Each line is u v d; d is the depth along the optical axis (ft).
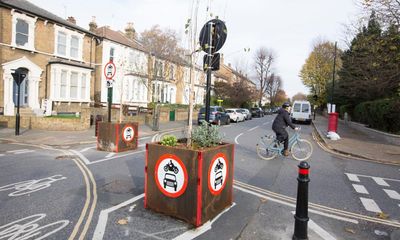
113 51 88.89
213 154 14.85
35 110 62.85
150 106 84.64
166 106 95.61
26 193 18.40
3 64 58.95
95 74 85.56
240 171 26.53
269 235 13.57
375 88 59.93
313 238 13.48
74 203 16.81
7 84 60.03
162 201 15.30
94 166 26.16
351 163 32.27
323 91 159.43
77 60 77.20
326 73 157.89
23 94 64.34
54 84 69.67
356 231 14.43
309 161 32.63
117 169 25.22
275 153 33.22
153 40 98.53
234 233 13.62
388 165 31.76
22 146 36.22
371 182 24.14
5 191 18.72
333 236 13.76
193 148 14.90
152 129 58.70
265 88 235.20
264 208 17.12
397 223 15.57
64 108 70.28
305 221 12.94
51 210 15.70
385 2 38.29
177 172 14.58
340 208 17.65
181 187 14.51
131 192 18.97
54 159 28.81
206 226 14.26
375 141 50.21
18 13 61.62
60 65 69.72
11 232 13.10
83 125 52.80
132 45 95.40
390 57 41.29
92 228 13.67
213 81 165.37
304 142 33.60
